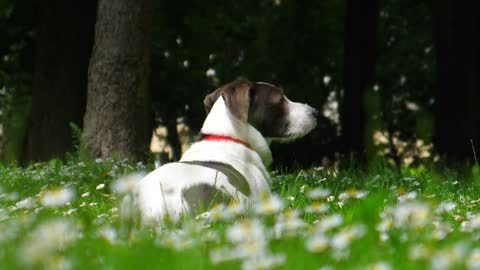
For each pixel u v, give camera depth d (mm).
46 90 18156
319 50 23438
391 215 4641
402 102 23812
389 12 23625
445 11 18891
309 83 23609
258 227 3934
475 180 8445
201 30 20188
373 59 20828
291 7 23172
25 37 19375
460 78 18719
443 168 11188
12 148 19609
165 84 20094
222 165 5621
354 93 20719
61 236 3547
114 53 13742
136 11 13812
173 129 20938
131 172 9766
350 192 6047
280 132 6336
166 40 19875
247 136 6035
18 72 19688
